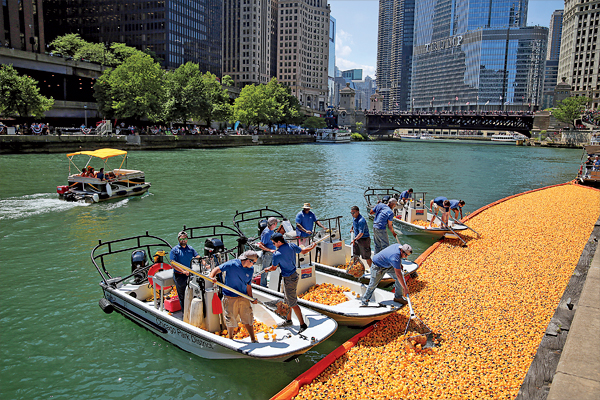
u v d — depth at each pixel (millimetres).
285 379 7762
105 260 14219
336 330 8867
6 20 75500
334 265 11883
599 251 11430
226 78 142000
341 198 27969
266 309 8852
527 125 134000
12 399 7133
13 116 62125
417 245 16156
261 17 190625
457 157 74375
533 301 10062
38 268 13398
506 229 18078
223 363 8250
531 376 6074
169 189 30016
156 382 7656
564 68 183500
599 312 7094
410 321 9070
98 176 25719
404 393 6527
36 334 9273
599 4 160000
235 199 26406
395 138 184250
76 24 134125
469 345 8016
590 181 36062
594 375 5234
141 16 127438
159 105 66188
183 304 9195
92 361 8305
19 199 24953
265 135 99438
